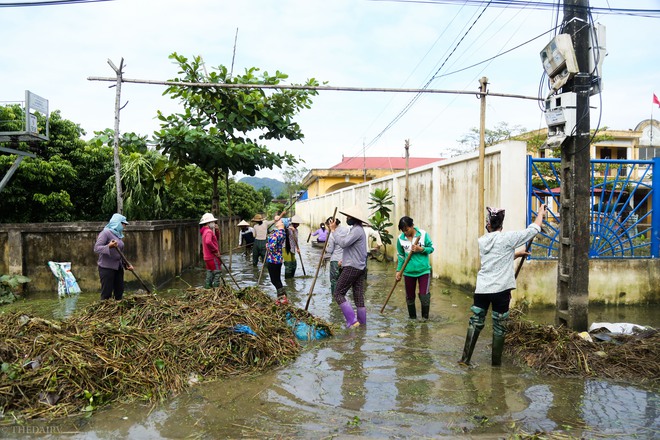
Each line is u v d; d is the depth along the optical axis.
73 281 9.01
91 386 3.92
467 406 3.84
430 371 4.67
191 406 3.86
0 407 3.64
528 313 7.14
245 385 4.32
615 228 7.79
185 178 13.09
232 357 4.75
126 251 9.21
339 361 4.98
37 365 4.04
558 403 3.90
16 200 10.34
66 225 9.09
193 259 13.88
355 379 4.46
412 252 6.70
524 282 7.34
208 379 4.44
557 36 5.31
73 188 11.80
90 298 8.51
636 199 15.54
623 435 3.36
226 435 3.35
